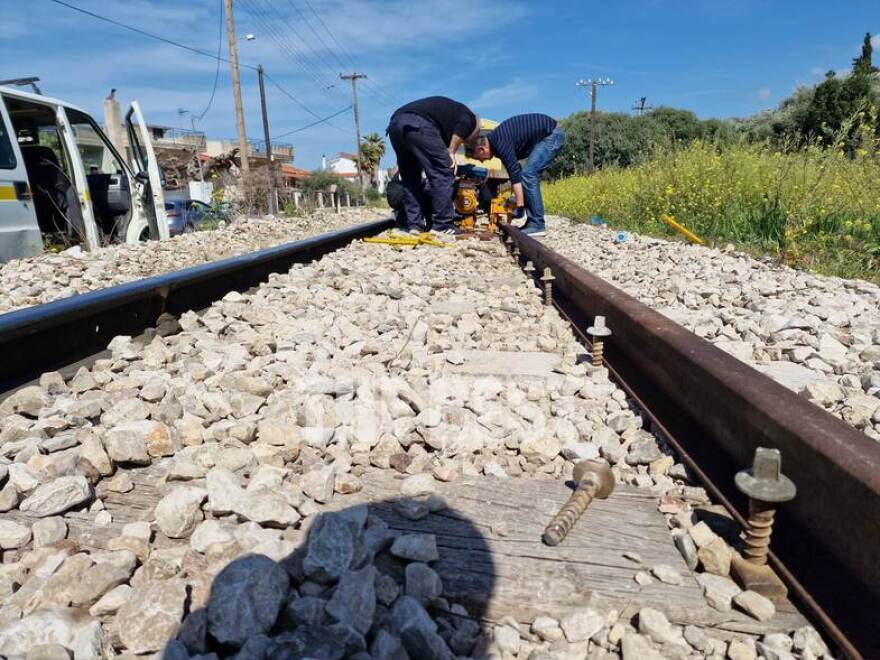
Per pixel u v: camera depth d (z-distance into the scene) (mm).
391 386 2828
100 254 8062
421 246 8758
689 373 2471
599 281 4215
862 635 1409
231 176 37656
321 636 1416
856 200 8031
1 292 5910
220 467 2150
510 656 1534
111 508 2021
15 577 1686
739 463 2098
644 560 1761
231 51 27656
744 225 9016
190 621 1475
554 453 2527
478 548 1802
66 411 2535
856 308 4723
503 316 4828
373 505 2014
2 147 7590
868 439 1572
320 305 4934
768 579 1622
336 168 108312
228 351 3473
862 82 24531
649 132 49594
